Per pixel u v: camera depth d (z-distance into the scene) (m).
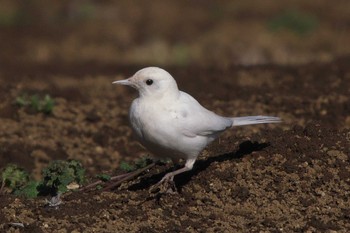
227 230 9.64
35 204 10.43
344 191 10.37
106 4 31.77
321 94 16.66
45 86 18.39
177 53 24.38
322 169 10.72
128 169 11.65
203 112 10.09
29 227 9.66
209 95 17.16
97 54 25.02
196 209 10.14
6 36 27.69
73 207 10.20
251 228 9.69
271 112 15.81
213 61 24.00
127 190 10.80
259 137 11.77
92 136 15.08
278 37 26.62
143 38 27.36
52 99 16.50
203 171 10.84
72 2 31.88
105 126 15.50
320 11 30.53
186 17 30.20
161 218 9.92
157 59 24.22
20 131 15.02
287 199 10.29
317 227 9.66
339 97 16.31
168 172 11.12
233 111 15.94
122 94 17.88
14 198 10.64
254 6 31.38
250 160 11.02
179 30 28.31
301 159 10.88
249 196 10.34
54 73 20.92
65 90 17.59
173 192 10.43
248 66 19.73
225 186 10.54
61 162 11.25
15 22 29.80
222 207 10.16
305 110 15.74
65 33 28.02
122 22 29.45
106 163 14.07
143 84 9.89
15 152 14.06
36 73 20.95
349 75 17.98
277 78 18.36
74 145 14.70
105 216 9.99
